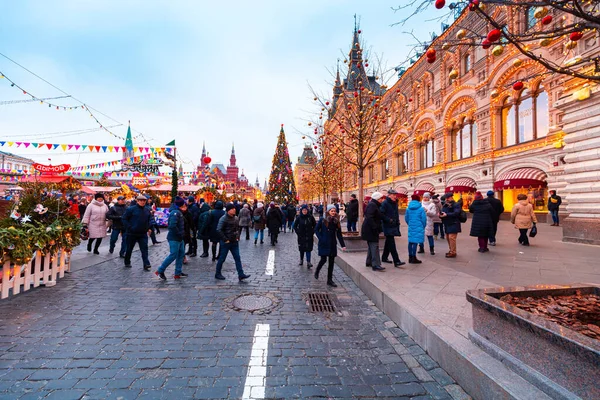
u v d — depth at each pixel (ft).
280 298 17.97
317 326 13.87
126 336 12.47
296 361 10.70
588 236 31.60
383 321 14.53
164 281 21.44
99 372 9.79
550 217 52.54
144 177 96.17
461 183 73.92
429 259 25.64
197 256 32.17
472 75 72.02
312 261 30.32
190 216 28.99
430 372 10.00
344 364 10.55
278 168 102.22
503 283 17.42
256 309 15.96
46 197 25.27
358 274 20.61
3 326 13.21
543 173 54.65
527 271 20.43
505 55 61.31
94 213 30.81
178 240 22.27
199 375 9.71
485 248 28.43
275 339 12.42
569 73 8.00
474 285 17.04
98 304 16.34
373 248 20.98
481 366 8.28
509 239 36.76
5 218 19.60
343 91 35.06
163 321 14.14
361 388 9.16
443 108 82.33
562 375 6.52
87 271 24.09
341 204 76.43
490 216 28.40
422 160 96.99
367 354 11.28
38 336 12.31
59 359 10.55
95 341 11.98
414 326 12.32
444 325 11.37
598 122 31.35
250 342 12.10
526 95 59.16
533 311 8.59
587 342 6.04
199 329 13.30
